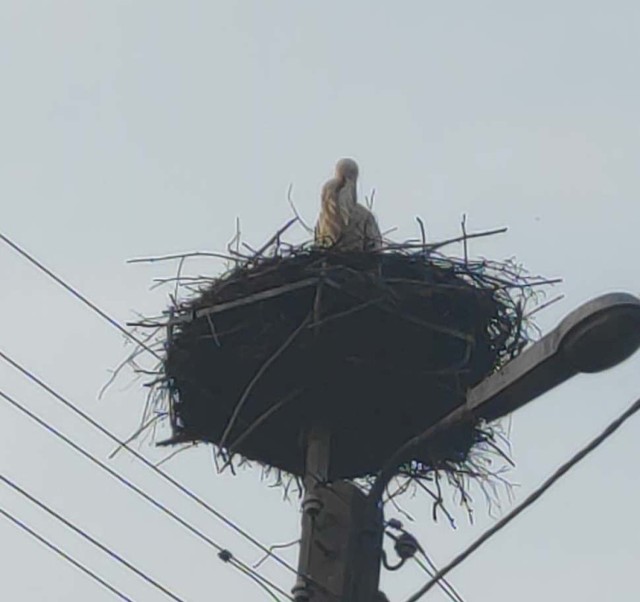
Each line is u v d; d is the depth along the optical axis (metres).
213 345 13.50
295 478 13.43
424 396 13.22
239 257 14.16
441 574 9.94
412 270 14.12
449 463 13.27
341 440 13.13
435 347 13.68
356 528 10.41
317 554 10.32
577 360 9.30
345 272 13.38
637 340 9.19
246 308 13.54
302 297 13.50
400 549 10.59
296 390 12.69
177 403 13.71
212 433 13.57
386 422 13.17
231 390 13.35
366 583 10.23
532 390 9.59
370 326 13.18
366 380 13.04
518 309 14.40
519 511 9.77
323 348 12.97
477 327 13.98
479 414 9.89
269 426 13.01
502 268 14.65
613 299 9.20
